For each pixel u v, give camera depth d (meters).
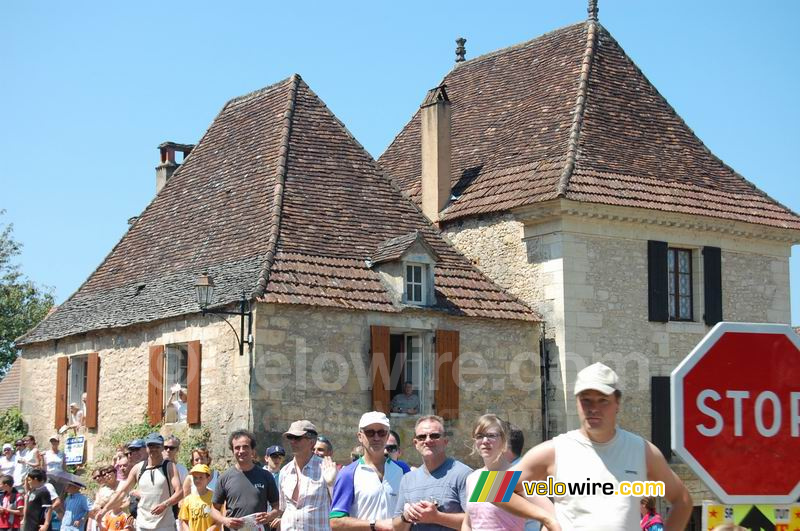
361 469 8.56
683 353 21.23
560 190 19.77
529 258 20.62
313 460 9.84
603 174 20.83
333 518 8.42
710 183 22.44
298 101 21.75
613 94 22.77
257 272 17.77
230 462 17.42
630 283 20.69
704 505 4.53
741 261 22.28
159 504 11.52
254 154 21.30
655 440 20.61
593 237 20.38
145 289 20.78
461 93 25.97
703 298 21.59
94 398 20.95
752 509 4.45
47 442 22.59
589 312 20.12
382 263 18.81
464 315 19.06
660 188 21.34
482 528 7.01
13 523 16.38
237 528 10.22
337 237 19.23
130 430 19.41
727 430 4.47
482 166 22.92
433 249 18.92
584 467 5.32
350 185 20.59
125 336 20.44
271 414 17.17
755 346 4.55
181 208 22.36
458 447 18.92
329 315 17.91
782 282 22.78
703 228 21.53
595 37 23.58
